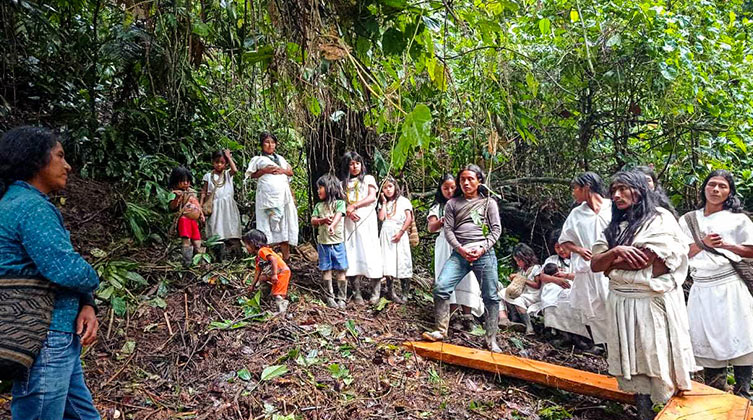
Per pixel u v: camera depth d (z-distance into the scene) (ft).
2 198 6.13
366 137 16.35
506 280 20.21
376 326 13.56
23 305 5.79
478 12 8.41
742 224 10.91
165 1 9.67
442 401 10.64
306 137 12.83
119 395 9.52
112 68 17.79
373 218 14.89
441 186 14.76
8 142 6.11
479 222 12.53
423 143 5.94
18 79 16.84
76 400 6.87
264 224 15.26
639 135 20.18
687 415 8.66
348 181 14.85
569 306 13.75
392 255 15.20
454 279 13.06
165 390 9.90
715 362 11.16
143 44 13.82
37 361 5.95
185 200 14.29
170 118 18.24
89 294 6.72
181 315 12.21
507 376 11.84
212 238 14.94
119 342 11.02
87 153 16.69
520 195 22.35
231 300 13.05
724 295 11.00
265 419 9.30
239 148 18.63
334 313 13.69
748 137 18.30
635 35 16.89
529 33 17.03
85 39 16.61
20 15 15.02
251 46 10.53
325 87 8.71
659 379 9.08
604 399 10.57
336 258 14.23
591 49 17.11
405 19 7.94
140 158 16.89
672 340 9.12
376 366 11.60
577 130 20.48
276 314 12.65
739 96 17.65
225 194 15.57
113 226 15.31
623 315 9.36
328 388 10.42
